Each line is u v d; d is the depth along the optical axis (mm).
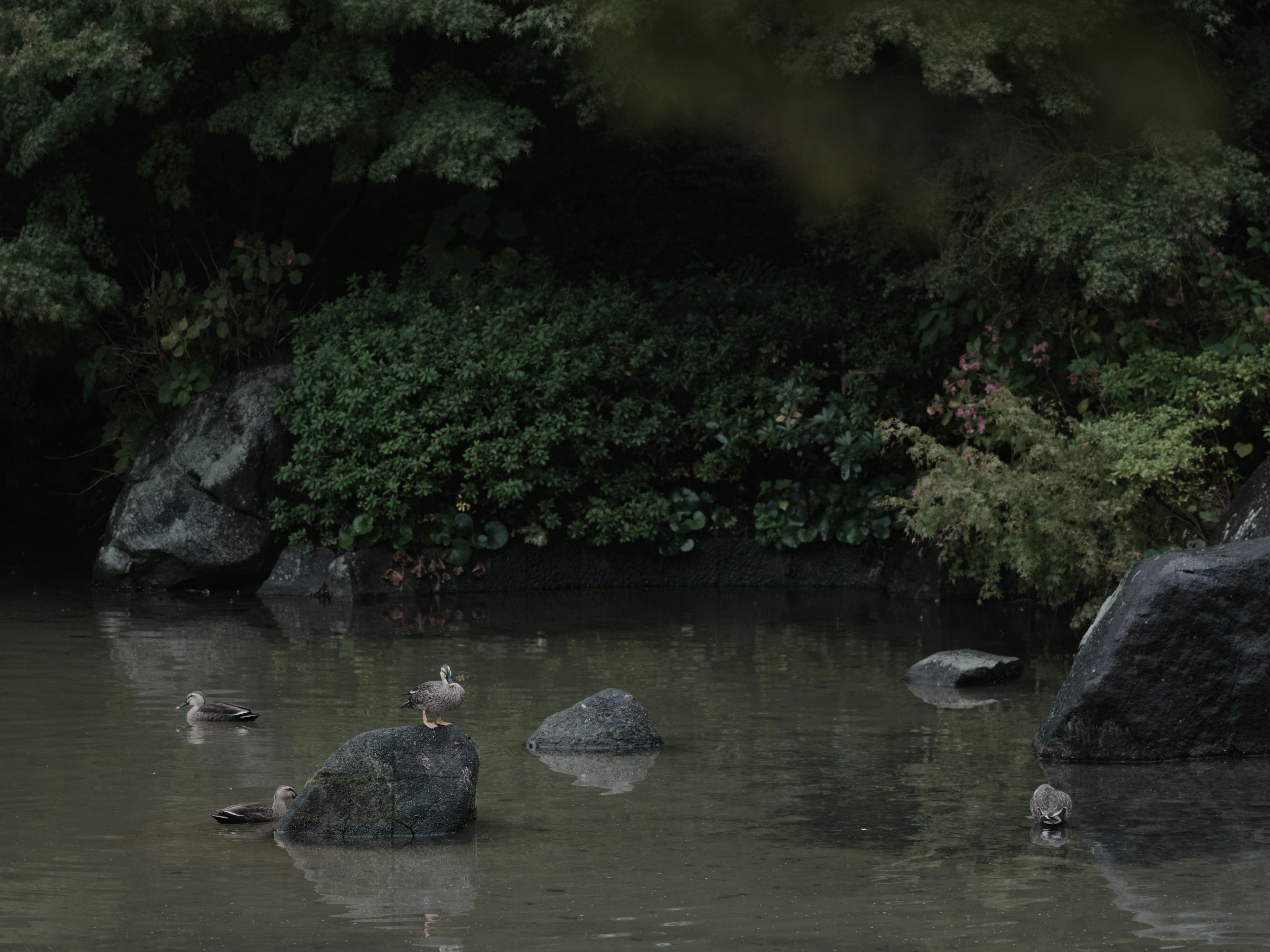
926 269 17828
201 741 10336
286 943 6453
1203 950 6414
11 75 17719
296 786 9188
